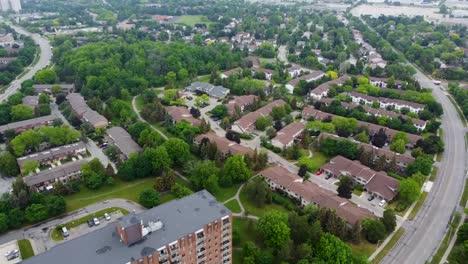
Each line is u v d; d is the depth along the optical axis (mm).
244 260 144875
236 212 182125
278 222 153500
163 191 193500
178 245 126062
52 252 120250
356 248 159375
